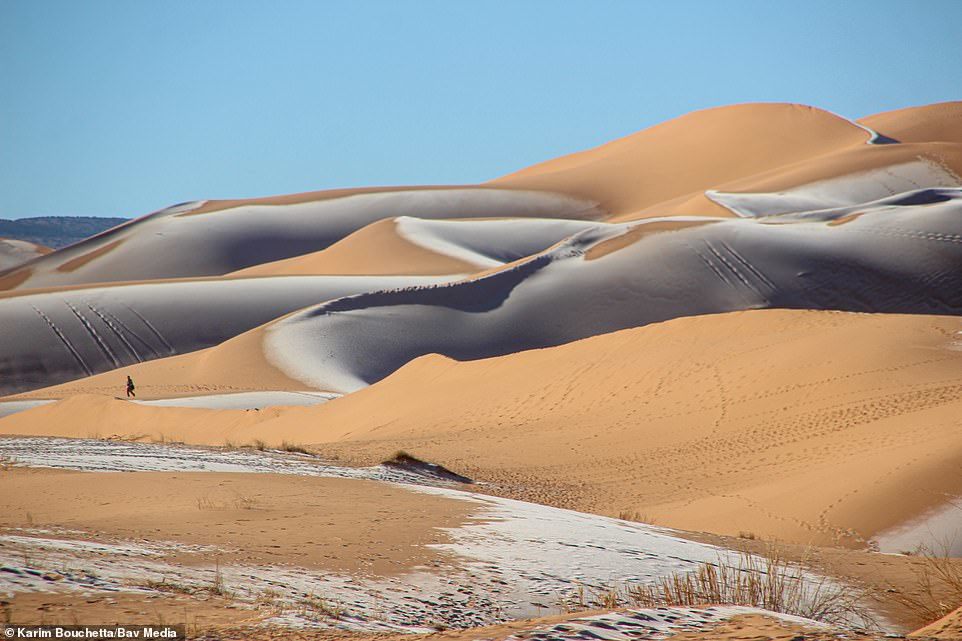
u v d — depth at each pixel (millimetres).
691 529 68875
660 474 90625
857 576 39438
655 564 37625
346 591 27828
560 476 93438
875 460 76125
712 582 32719
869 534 63375
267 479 63656
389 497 55938
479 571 33156
